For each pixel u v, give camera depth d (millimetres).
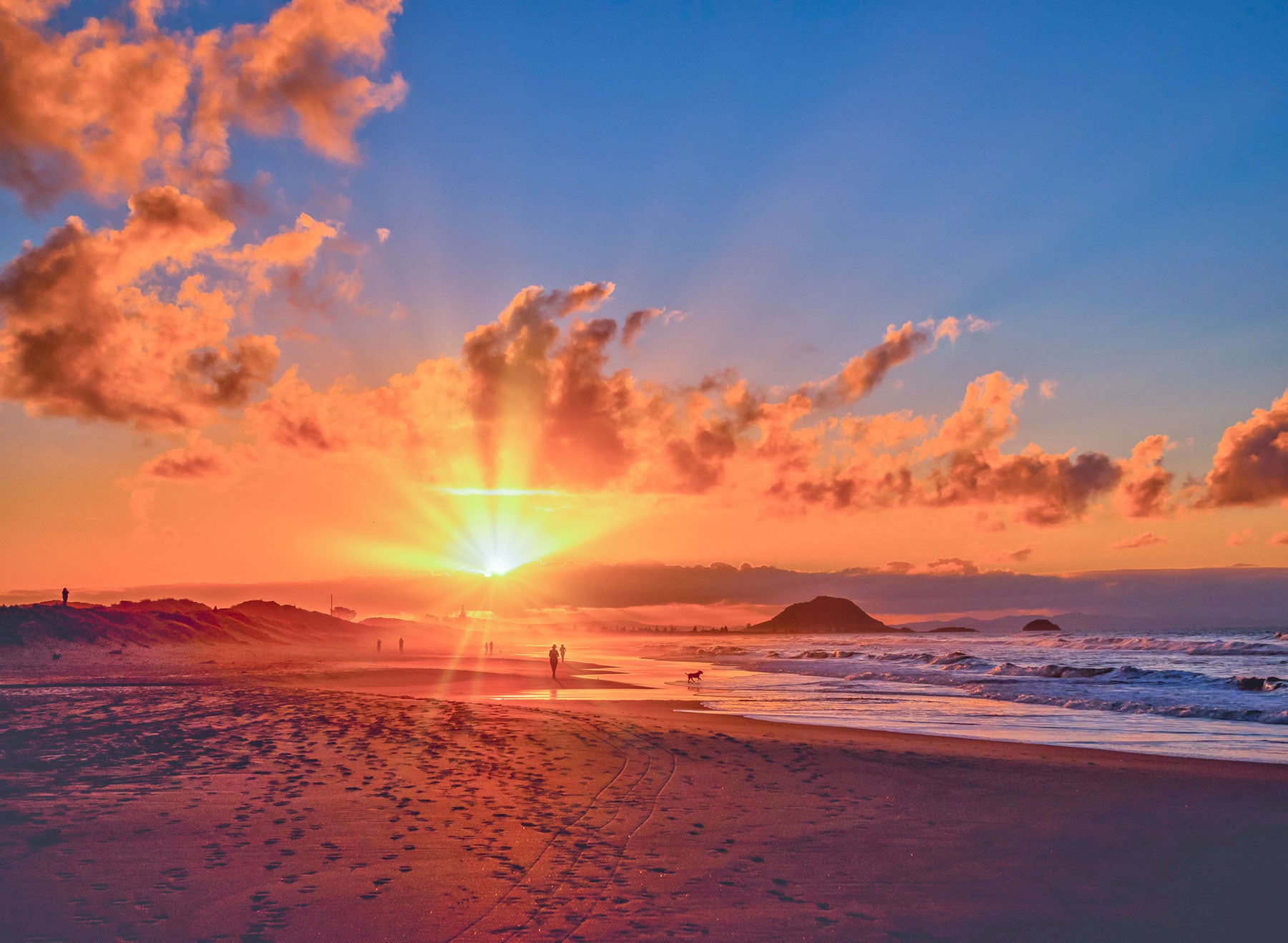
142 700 22344
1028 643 120312
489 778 11664
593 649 115125
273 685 29828
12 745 14016
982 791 11727
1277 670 50250
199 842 8289
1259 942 6242
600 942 5961
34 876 7215
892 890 7293
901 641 171375
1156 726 20672
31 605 67938
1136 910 6891
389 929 6102
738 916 6570
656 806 10375
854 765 13766
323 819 9242
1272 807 10789
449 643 144000
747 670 51750
